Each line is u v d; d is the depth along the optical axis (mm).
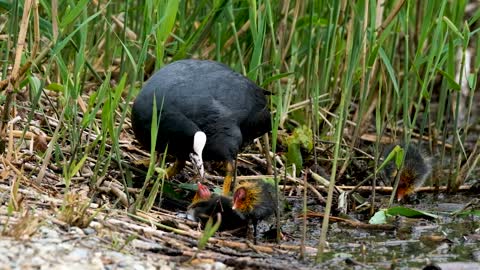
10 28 11203
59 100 12086
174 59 12266
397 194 11938
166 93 10969
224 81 11422
